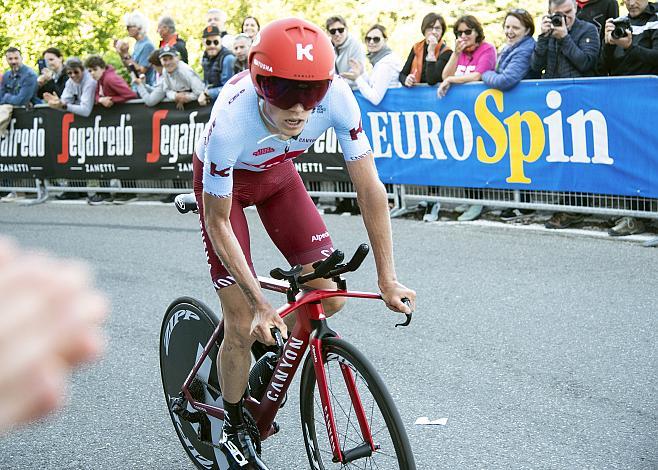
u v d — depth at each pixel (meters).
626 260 4.66
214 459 2.54
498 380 3.15
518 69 5.42
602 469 2.42
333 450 2.02
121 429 2.99
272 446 2.75
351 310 4.18
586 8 5.70
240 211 2.26
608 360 3.27
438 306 4.12
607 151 5.10
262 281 2.36
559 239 5.24
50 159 8.52
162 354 2.73
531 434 2.68
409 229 5.90
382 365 3.40
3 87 8.77
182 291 4.78
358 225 6.13
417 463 2.54
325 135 6.57
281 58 1.77
